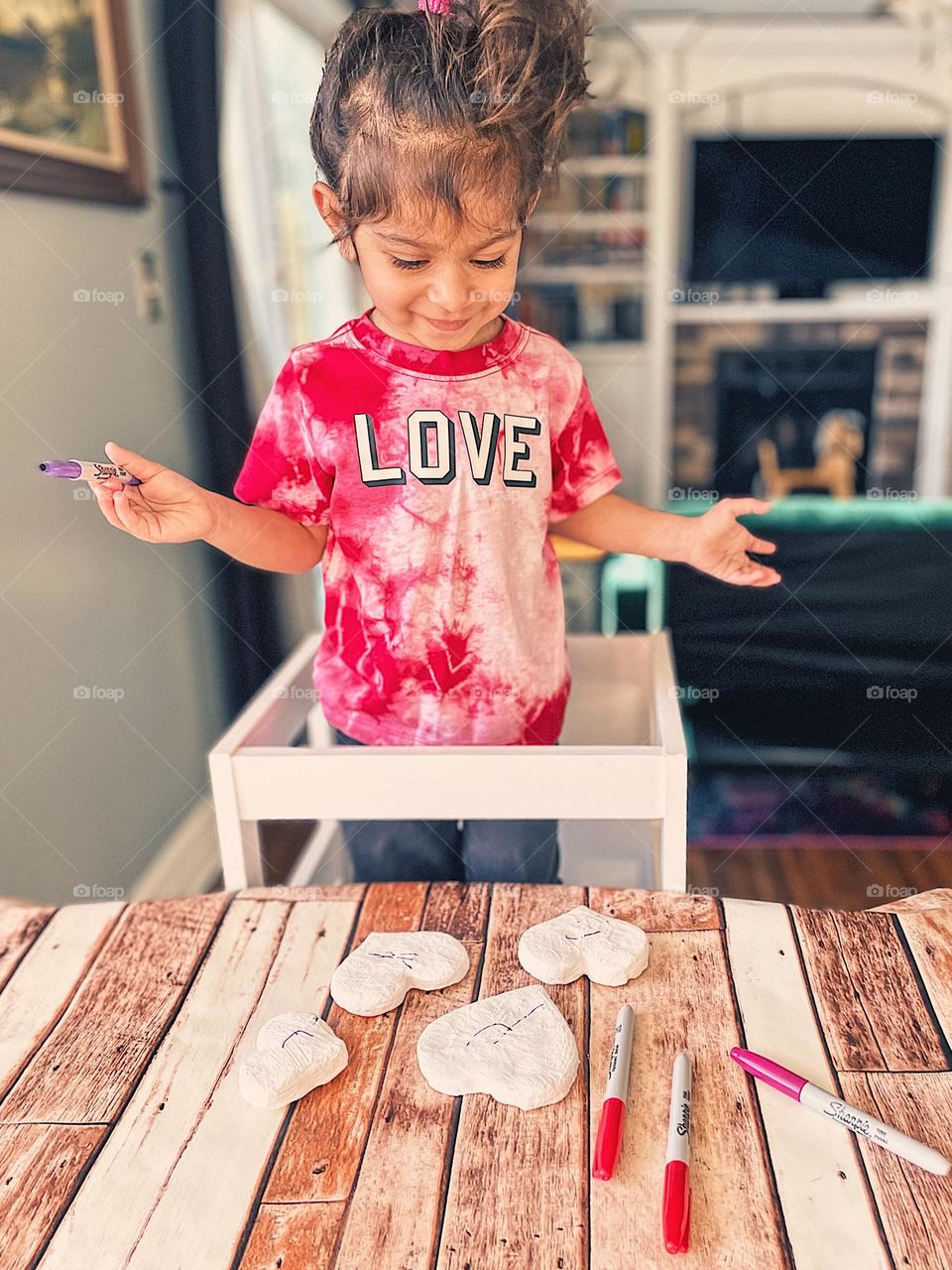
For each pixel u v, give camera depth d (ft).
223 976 2.24
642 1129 1.80
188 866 6.25
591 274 12.48
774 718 5.92
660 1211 1.64
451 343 2.75
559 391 2.99
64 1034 2.09
